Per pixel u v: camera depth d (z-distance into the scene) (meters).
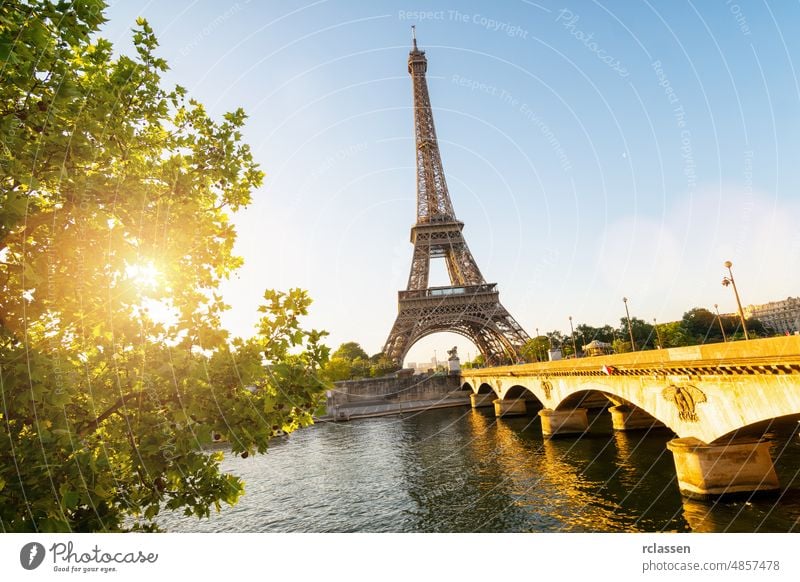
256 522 34.94
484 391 121.00
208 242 9.49
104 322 7.08
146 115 9.03
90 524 7.39
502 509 32.81
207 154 10.10
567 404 57.66
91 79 8.66
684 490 28.62
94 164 8.34
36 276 6.21
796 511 24.56
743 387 23.28
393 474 47.25
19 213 5.93
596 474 38.72
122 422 7.59
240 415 6.94
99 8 6.66
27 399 5.84
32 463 5.88
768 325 159.38
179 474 6.92
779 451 36.94
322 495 41.38
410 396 119.19
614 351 100.81
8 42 5.72
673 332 106.81
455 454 54.38
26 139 7.15
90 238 7.10
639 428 54.78
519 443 56.81
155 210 8.04
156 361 6.84
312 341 7.88
